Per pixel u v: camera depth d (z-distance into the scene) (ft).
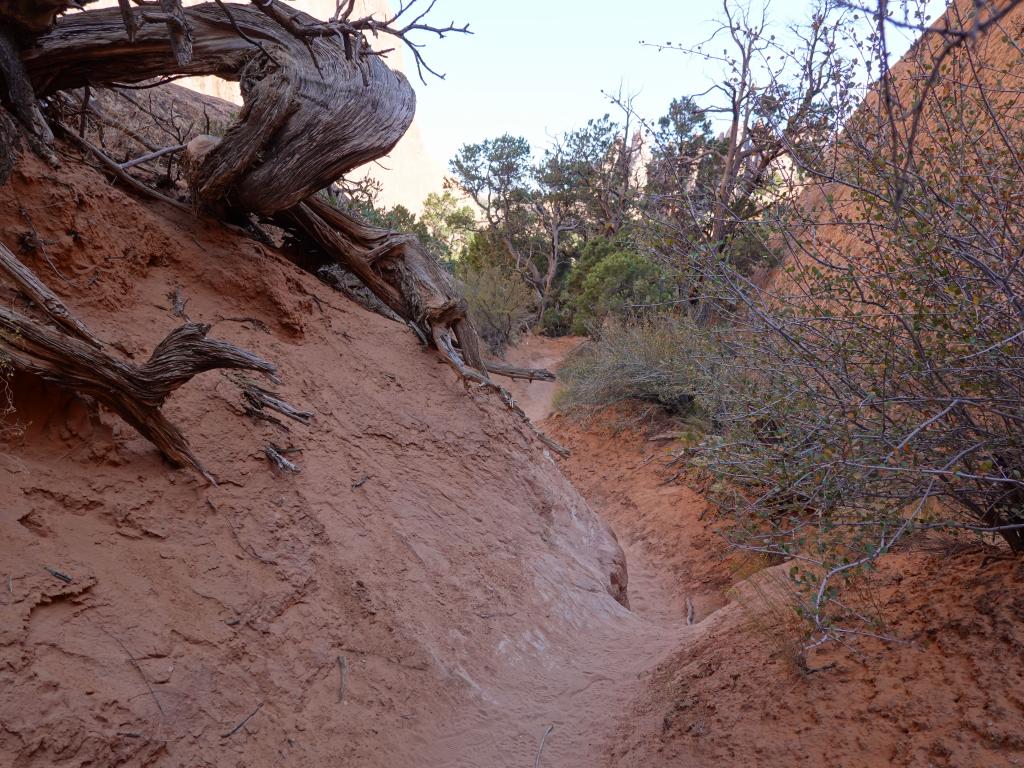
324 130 23.15
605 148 117.39
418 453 23.44
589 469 47.01
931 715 10.31
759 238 13.52
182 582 13.57
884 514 10.96
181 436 15.12
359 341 26.45
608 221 101.14
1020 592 11.36
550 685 18.13
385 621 16.55
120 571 12.84
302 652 14.52
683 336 19.35
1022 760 9.04
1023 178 11.09
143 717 11.11
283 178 22.98
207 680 12.42
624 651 20.77
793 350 12.26
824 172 12.96
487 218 143.84
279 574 15.30
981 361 10.69
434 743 14.90
